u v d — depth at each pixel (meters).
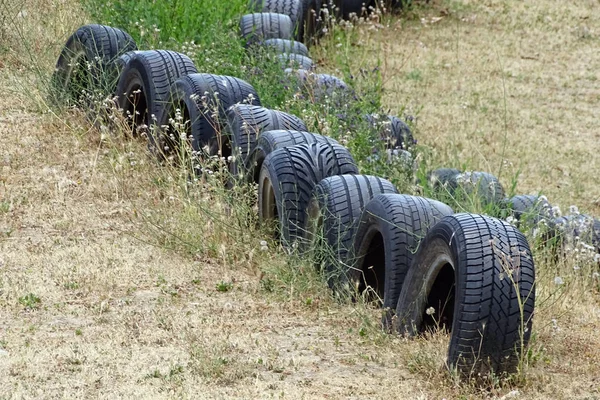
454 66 57.06
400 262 23.88
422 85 53.22
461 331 20.44
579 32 64.31
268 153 29.48
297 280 25.94
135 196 32.56
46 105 39.25
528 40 62.81
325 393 20.02
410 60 57.25
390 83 52.88
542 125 48.75
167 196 31.81
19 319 23.19
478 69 56.91
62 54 39.94
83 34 39.16
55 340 22.03
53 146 36.47
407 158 33.72
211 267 27.52
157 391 19.58
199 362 21.03
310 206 27.25
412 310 22.98
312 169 27.98
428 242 22.25
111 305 24.38
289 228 27.72
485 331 20.27
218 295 25.52
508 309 20.31
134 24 45.38
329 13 60.56
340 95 37.50
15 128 38.00
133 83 36.59
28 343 21.73
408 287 23.02
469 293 20.38
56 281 25.59
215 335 22.78
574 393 20.72
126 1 47.75
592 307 26.97
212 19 47.53
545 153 44.66
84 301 24.52
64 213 30.92
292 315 24.48
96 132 37.66
